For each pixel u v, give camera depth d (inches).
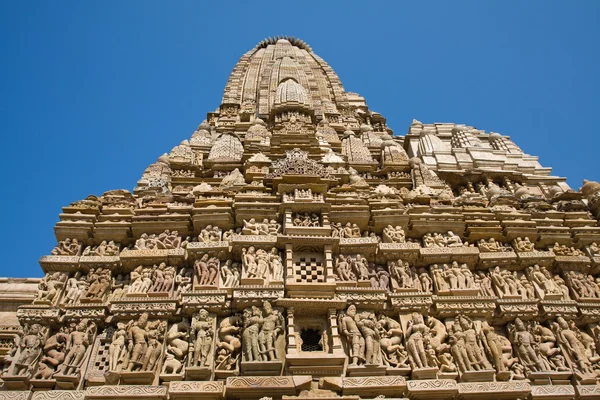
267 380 492.1
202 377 506.3
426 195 715.4
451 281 616.7
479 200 745.6
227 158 989.2
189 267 621.0
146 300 563.5
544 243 703.7
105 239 646.5
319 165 740.7
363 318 558.9
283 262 608.7
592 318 609.3
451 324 576.7
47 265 605.3
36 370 519.8
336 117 1278.3
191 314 557.9
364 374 515.2
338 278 599.5
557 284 650.2
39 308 562.3
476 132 1199.6
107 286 594.9
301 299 558.9
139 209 671.1
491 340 558.9
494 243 677.9
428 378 523.8
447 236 674.8
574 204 773.9
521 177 988.6
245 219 657.6
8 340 659.4
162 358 528.7
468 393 511.5
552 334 586.9
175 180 924.6
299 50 1681.8
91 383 509.4
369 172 978.7
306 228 629.9
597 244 702.5
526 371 551.5
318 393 494.6
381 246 633.0
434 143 1099.9
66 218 648.4
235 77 1482.5
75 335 540.7
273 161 840.9
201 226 653.9
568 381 545.6
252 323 537.0
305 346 552.1
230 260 615.2
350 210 670.5
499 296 618.8
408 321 572.4
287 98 1146.0
